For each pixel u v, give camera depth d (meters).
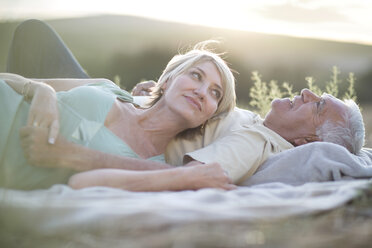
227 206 1.54
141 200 1.60
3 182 1.92
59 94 2.65
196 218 1.38
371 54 15.86
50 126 2.24
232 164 2.54
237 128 2.84
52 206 1.42
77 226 1.31
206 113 2.75
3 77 2.61
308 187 2.05
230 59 13.17
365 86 14.71
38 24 3.92
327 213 1.61
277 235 1.36
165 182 2.13
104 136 2.58
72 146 2.25
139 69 14.75
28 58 3.86
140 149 2.73
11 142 2.31
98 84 3.02
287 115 3.00
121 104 2.78
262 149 2.74
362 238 1.39
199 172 2.19
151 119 2.76
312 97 2.99
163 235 1.29
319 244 1.32
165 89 2.83
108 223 1.33
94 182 2.09
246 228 1.39
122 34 17.08
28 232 1.30
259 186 2.27
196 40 16.34
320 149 2.55
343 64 14.35
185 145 2.89
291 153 2.63
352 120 2.97
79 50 15.20
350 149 2.94
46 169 2.27
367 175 2.44
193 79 2.73
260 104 4.46
